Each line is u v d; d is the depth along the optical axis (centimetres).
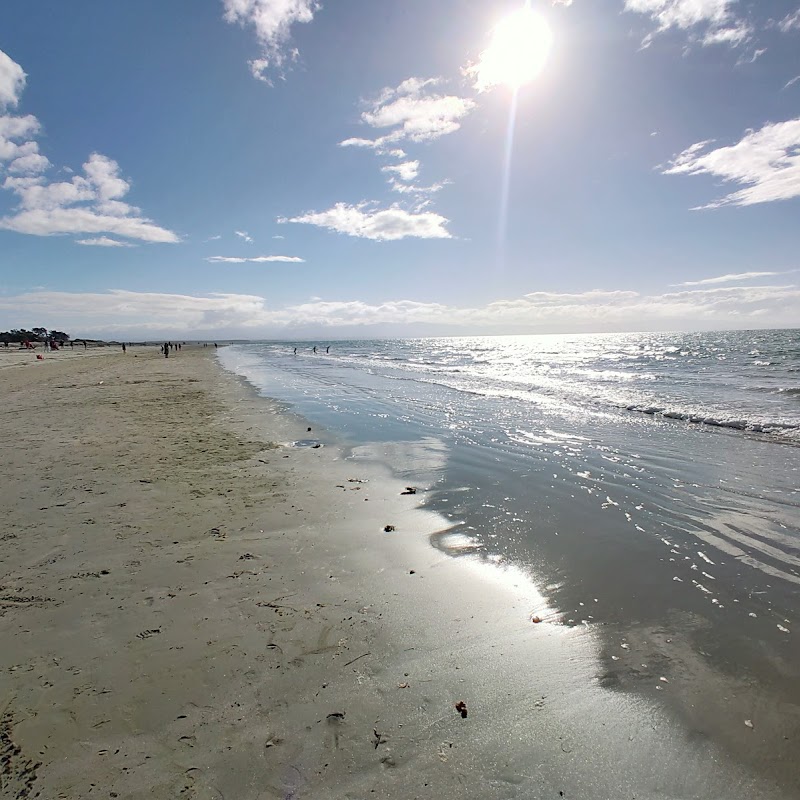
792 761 222
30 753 222
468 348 7425
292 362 4147
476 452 852
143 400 1554
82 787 206
